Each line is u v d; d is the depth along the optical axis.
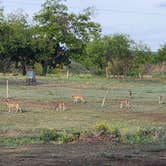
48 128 26.36
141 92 57.16
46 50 101.62
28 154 17.38
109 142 21.58
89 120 31.08
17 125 28.28
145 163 15.41
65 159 16.00
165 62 106.75
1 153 17.70
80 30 103.56
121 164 15.10
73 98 43.59
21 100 43.69
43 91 54.94
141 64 98.62
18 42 97.06
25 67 103.31
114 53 97.88
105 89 61.38
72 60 108.69
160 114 35.25
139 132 23.44
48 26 101.94
